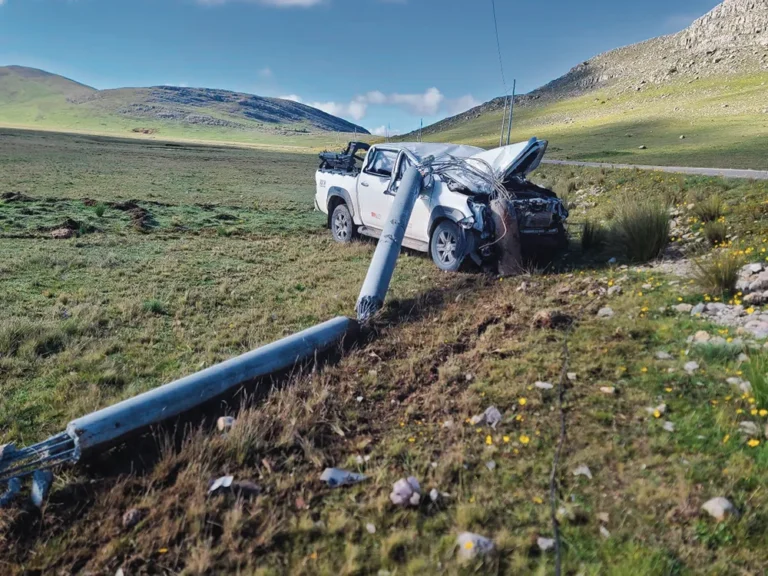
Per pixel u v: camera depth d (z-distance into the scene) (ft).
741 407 11.98
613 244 28.30
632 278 22.21
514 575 8.41
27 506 10.38
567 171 65.92
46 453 11.21
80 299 21.79
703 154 86.79
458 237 26.07
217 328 19.52
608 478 10.34
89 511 10.28
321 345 16.92
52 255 28.53
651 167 59.16
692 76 328.29
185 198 59.47
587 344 15.80
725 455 10.61
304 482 10.85
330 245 34.58
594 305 19.52
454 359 15.96
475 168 27.89
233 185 78.43
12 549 9.47
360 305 20.47
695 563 8.38
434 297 22.67
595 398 12.87
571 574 8.35
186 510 9.98
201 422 13.14
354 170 35.60
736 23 362.53
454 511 9.87
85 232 36.37
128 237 35.68
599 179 52.03
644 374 13.78
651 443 11.09
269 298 23.06
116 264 27.96
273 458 11.64
